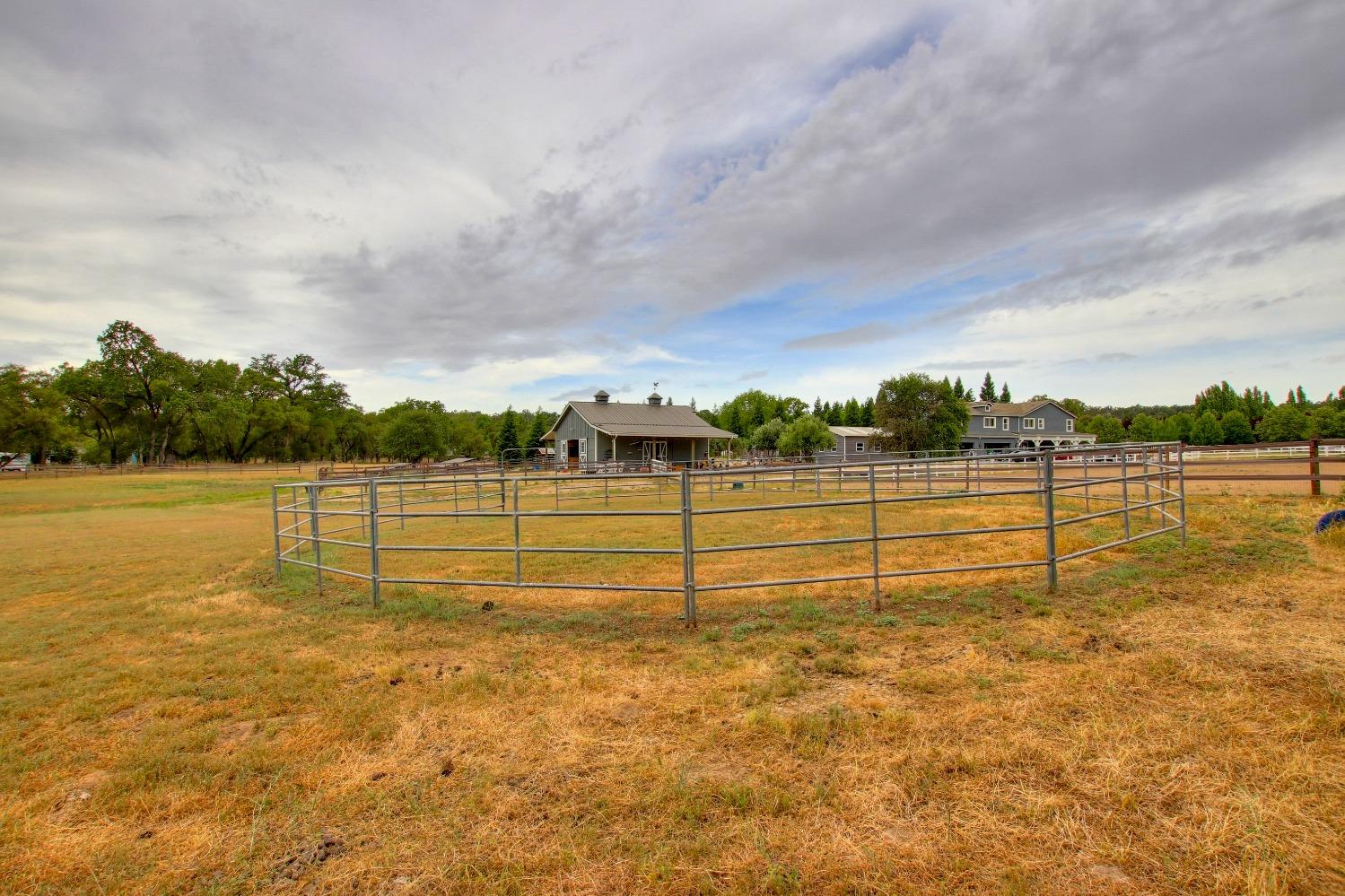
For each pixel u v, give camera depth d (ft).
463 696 12.24
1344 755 8.68
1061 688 11.16
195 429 234.58
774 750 9.61
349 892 7.06
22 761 10.42
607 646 15.17
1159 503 22.86
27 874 7.54
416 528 43.42
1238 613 14.83
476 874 7.24
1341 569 18.52
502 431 239.09
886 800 8.20
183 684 13.62
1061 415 208.54
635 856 7.39
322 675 13.92
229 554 34.19
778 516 42.37
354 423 305.94
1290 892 6.36
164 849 7.97
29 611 21.57
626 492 69.31
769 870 7.04
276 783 9.34
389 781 9.29
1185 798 7.91
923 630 15.01
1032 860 7.01
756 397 312.71
